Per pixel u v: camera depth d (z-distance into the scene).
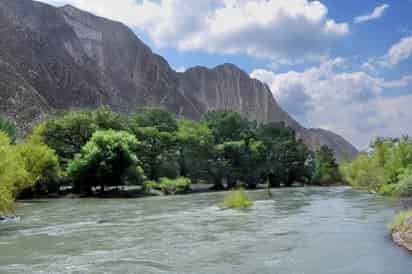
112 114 93.25
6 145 40.12
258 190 97.12
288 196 70.38
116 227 30.70
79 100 186.38
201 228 29.81
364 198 60.16
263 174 119.75
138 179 76.00
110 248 22.11
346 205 48.22
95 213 42.03
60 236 26.31
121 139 73.56
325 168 134.50
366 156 84.50
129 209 46.66
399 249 20.91
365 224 30.58
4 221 34.84
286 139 132.50
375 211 39.78
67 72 190.75
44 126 83.19
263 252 20.75
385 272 16.47
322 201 56.69
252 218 36.00
